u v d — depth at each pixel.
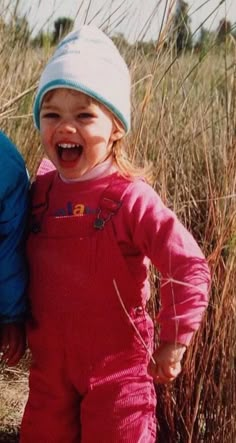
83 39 1.80
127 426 1.78
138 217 1.73
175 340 1.65
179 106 2.58
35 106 1.84
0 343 1.95
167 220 1.72
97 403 1.79
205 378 2.02
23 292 1.86
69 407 1.86
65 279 1.78
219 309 1.96
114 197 1.77
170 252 1.68
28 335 1.88
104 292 1.76
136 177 1.80
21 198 1.85
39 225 1.84
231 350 1.97
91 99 1.76
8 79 2.84
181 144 2.36
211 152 2.48
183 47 2.55
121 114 1.81
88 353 1.78
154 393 1.85
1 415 2.44
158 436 2.13
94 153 1.77
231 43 2.45
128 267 1.77
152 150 2.35
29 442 1.91
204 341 2.02
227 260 1.97
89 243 1.76
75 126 1.76
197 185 2.38
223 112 2.56
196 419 2.06
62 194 1.83
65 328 1.79
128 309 1.79
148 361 1.82
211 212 2.09
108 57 1.80
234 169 2.07
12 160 1.85
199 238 2.19
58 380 1.83
